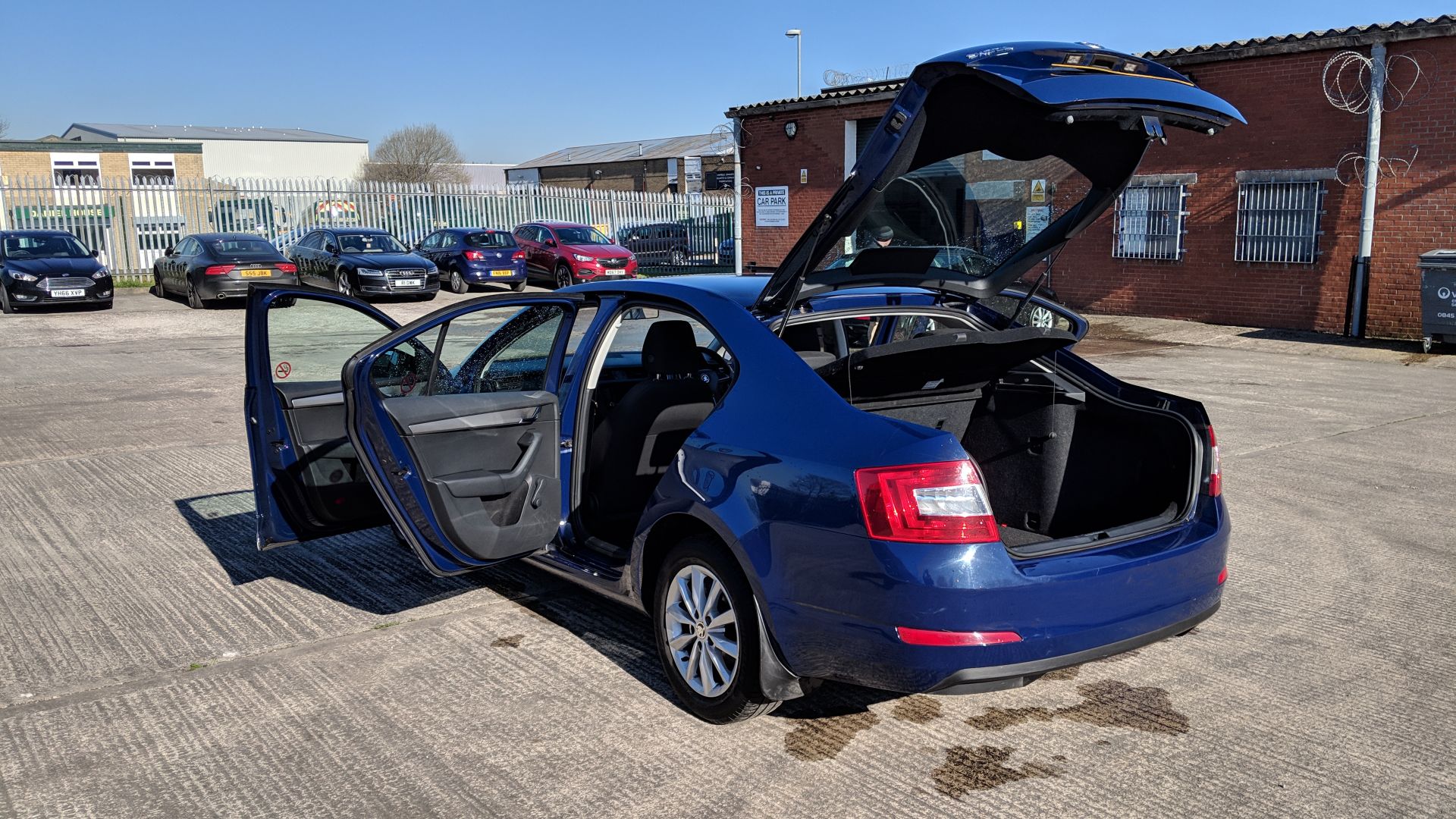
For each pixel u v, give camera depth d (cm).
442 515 379
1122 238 1706
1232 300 1592
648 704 374
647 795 313
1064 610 308
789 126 2186
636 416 420
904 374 380
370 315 491
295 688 388
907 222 650
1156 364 1252
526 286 2520
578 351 417
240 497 662
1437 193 1374
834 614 310
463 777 323
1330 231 1474
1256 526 591
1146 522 346
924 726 358
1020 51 323
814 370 345
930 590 294
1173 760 333
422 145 6075
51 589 496
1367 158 1411
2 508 636
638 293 404
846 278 384
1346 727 355
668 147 5412
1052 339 360
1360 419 898
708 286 405
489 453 404
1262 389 1062
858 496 303
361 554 550
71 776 326
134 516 620
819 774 325
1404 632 439
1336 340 1440
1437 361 1263
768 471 328
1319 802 307
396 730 355
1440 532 577
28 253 1903
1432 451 773
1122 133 346
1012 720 363
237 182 2588
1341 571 516
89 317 1814
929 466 299
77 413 955
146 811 306
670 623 369
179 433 862
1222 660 412
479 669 405
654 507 366
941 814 302
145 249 2488
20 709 372
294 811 305
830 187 2148
